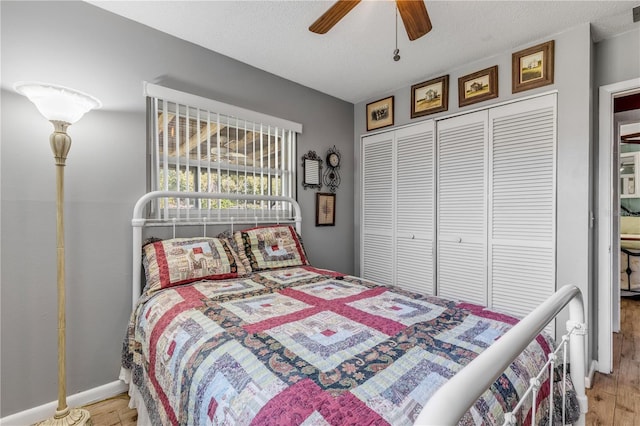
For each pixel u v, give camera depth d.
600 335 2.04
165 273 1.65
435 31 1.93
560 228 1.96
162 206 1.96
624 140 3.97
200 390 0.86
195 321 1.19
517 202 2.14
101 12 1.72
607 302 2.02
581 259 1.87
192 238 1.95
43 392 1.55
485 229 2.30
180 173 2.03
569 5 1.68
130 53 1.82
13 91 1.47
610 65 2.00
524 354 0.95
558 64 1.97
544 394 0.95
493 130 2.26
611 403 1.70
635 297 3.65
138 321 1.50
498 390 0.77
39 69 1.54
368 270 3.16
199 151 2.12
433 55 2.25
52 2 1.58
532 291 2.07
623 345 2.44
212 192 2.14
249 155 2.39
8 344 1.47
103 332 1.73
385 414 0.65
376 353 0.93
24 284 1.50
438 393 0.46
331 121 3.05
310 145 2.86
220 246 1.96
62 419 1.38
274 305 1.39
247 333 1.07
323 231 2.98
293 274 2.02
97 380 1.71
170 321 1.25
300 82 2.72
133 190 1.83
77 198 1.65
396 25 1.85
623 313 3.17
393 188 2.93
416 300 1.48
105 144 1.73
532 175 2.07
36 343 1.53
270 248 2.20
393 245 2.93
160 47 1.94
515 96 2.16
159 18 1.81
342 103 3.17
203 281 1.75
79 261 1.66
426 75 2.59
